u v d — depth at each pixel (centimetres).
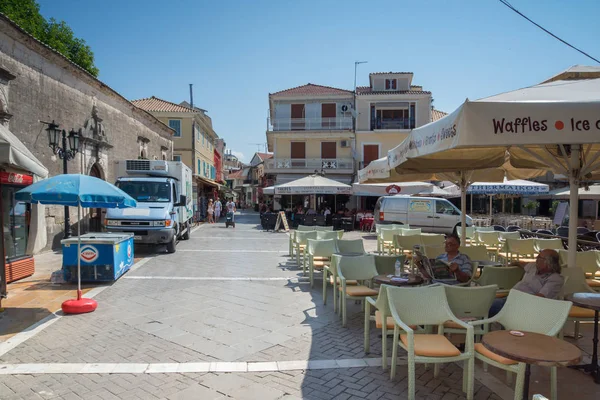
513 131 337
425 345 396
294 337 560
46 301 738
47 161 1327
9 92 1136
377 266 674
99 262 865
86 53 2527
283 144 3684
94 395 395
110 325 609
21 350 509
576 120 334
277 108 3744
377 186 1669
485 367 445
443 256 618
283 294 802
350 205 3575
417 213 1931
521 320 385
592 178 756
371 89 3800
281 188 1889
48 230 1323
